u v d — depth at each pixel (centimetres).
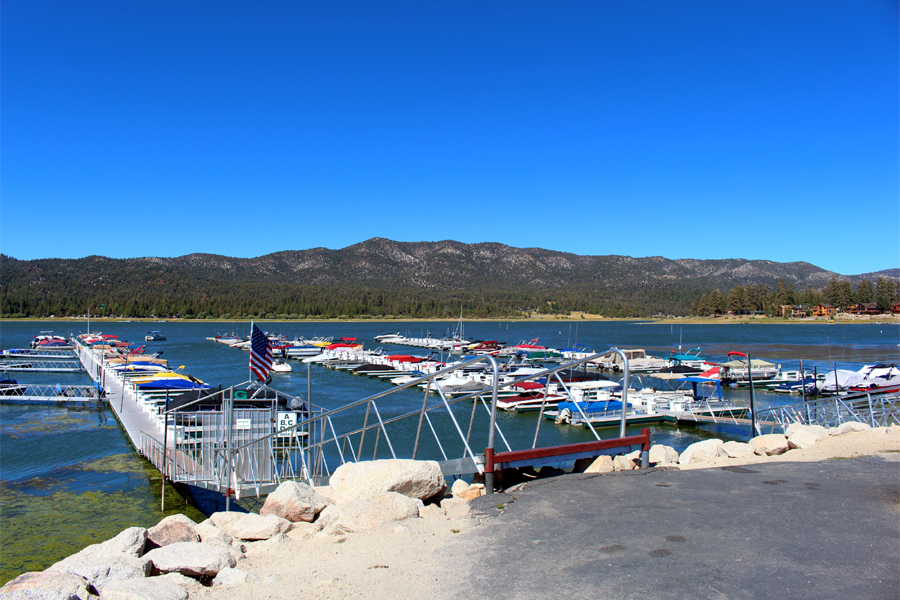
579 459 1082
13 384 4953
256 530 847
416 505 840
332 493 1013
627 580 556
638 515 755
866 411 2273
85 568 629
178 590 574
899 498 811
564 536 688
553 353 9900
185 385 4606
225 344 12756
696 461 1177
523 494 876
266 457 1909
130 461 2723
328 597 552
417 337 16350
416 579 588
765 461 1110
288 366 7250
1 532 1833
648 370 7475
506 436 3400
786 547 628
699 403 4094
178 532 828
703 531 687
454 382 5134
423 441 3158
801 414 2669
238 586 602
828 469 1004
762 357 9262
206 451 2138
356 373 6900
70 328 19588
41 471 2558
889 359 8819
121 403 3969
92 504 2109
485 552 653
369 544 713
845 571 561
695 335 16500
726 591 523
